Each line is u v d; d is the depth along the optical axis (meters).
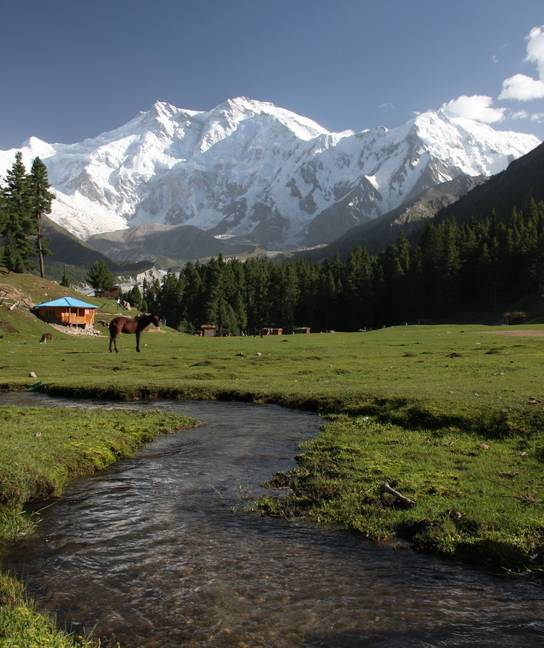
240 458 15.72
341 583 8.17
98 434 17.14
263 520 10.86
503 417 17.67
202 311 177.75
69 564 8.73
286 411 23.88
